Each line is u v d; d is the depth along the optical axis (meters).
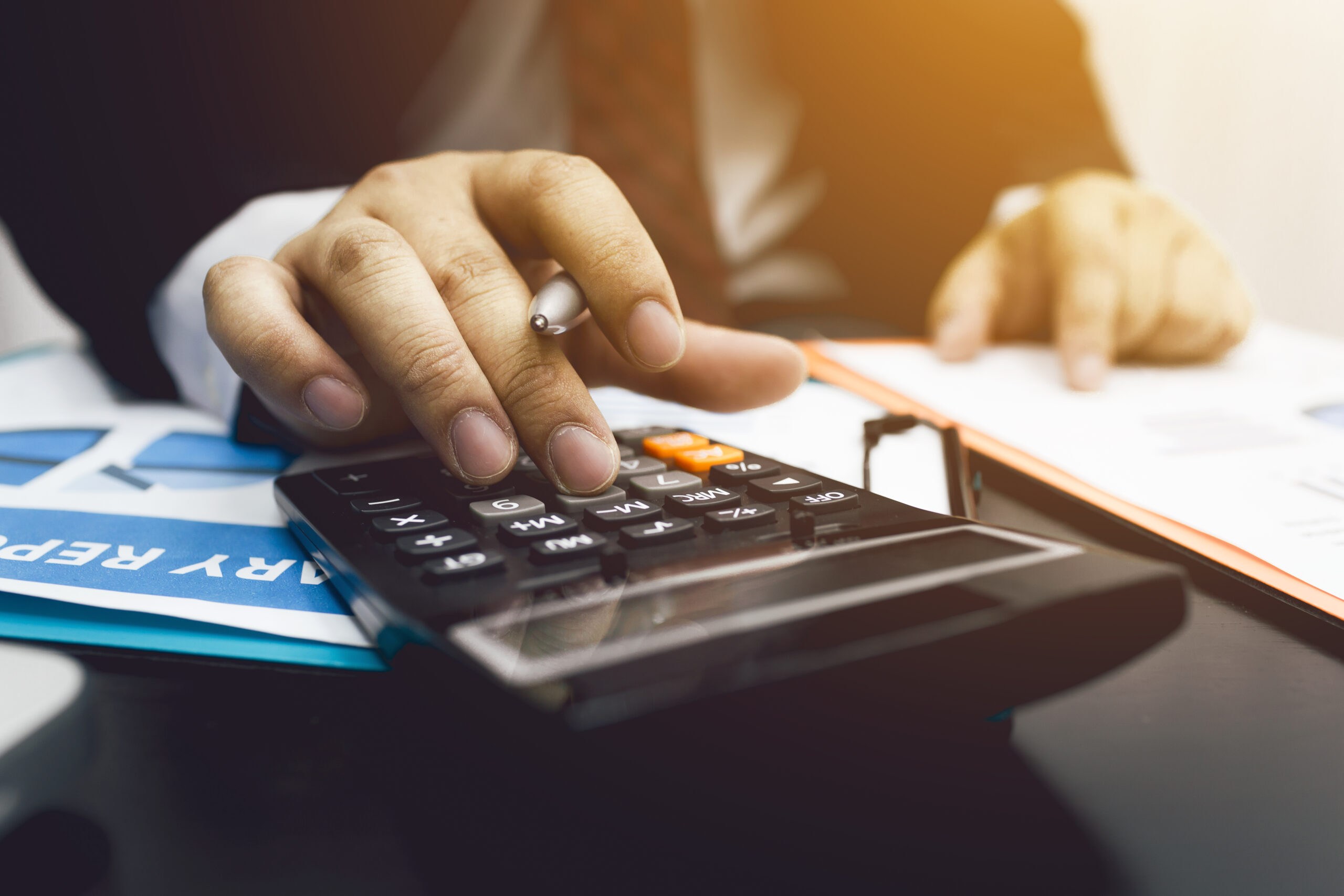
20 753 0.17
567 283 0.30
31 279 0.58
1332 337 1.64
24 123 0.54
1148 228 0.67
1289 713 0.21
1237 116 1.61
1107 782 0.18
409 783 0.18
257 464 0.41
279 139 0.61
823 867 0.16
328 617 0.25
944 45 1.06
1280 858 0.16
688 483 0.30
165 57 0.58
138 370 0.54
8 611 0.26
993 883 0.15
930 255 1.02
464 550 0.24
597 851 0.16
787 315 0.95
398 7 0.74
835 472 0.36
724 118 1.13
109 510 0.34
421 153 0.92
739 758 0.17
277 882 0.15
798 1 1.11
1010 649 0.18
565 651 0.17
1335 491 0.35
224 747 0.19
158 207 0.54
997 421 0.46
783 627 0.18
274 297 0.32
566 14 0.89
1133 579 0.19
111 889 0.15
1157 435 0.43
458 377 0.28
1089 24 1.59
